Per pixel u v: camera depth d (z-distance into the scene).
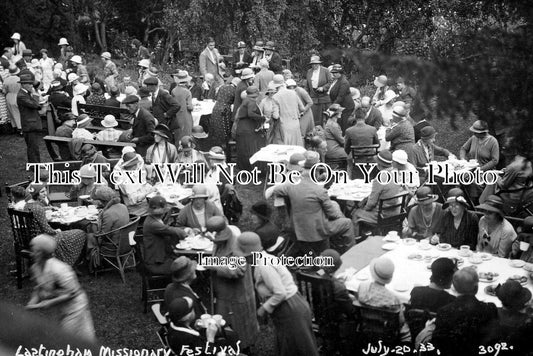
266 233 7.80
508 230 7.92
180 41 24.47
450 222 8.40
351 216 10.30
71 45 26.19
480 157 10.82
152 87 13.28
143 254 8.30
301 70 19.45
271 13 19.33
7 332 3.65
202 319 6.40
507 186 8.58
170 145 11.30
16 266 9.30
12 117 16.42
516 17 3.27
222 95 14.29
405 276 7.22
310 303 6.79
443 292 6.24
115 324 8.11
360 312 6.49
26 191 9.45
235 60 18.62
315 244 8.55
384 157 9.11
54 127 15.45
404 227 8.93
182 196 10.29
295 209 8.51
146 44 27.56
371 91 17.23
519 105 3.07
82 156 11.73
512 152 3.17
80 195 10.56
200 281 8.51
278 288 6.33
